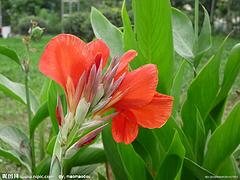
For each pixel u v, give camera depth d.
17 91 0.54
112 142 0.43
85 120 0.26
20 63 0.48
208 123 0.46
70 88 0.26
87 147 0.46
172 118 0.40
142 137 0.43
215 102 0.46
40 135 0.58
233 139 0.39
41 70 0.26
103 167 0.81
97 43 0.28
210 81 0.43
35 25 0.49
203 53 0.48
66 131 0.26
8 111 1.36
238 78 1.64
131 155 0.41
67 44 0.26
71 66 0.26
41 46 2.60
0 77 0.53
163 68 0.40
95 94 0.25
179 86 0.43
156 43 0.40
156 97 0.28
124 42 0.42
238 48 0.43
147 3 0.39
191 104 0.44
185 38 0.50
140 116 0.28
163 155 0.43
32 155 0.49
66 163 0.45
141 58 0.41
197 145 0.44
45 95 0.57
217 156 0.41
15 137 0.49
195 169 0.39
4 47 0.47
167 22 0.39
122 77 0.25
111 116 0.26
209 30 0.48
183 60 0.49
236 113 0.38
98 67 0.26
